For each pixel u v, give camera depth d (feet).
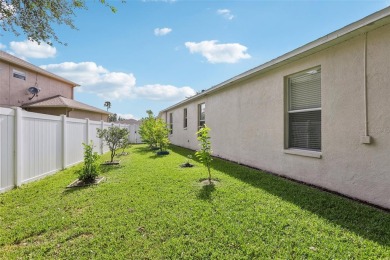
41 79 57.06
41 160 21.30
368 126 13.16
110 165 28.22
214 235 9.68
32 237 10.09
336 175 15.20
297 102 19.35
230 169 23.70
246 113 26.30
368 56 13.15
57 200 14.74
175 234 9.91
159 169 24.54
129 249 8.82
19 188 17.57
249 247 8.69
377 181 12.67
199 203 13.47
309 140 18.11
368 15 12.03
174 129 61.77
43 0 16.63
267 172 22.26
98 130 30.99
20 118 18.11
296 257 8.03
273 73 21.67
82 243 9.38
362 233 9.56
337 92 15.11
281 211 12.00
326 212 11.82
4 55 45.83
